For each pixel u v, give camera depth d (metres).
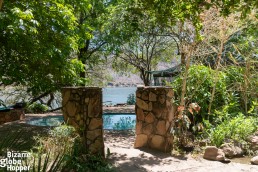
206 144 6.29
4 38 6.55
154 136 5.98
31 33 6.05
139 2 4.93
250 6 3.90
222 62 9.66
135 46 18.73
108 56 18.91
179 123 6.45
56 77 7.53
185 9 4.39
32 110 13.90
